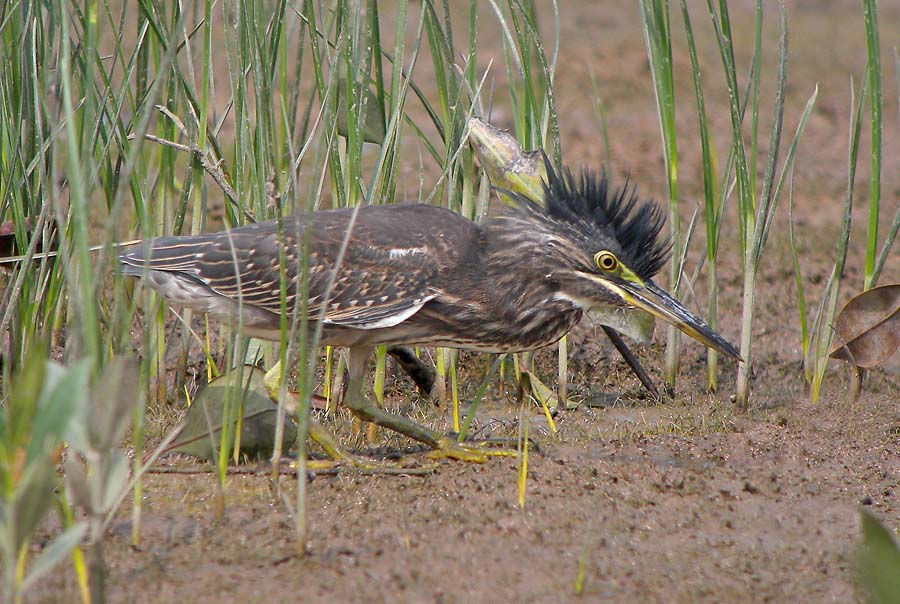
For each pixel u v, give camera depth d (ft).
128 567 25.63
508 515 29.32
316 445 35.14
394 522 28.68
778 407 40.22
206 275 32.83
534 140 39.60
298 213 32.78
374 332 33.68
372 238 33.47
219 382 33.22
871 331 39.75
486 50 84.07
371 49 34.88
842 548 28.45
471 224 34.96
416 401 41.01
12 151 34.14
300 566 26.02
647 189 64.49
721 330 47.75
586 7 98.78
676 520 29.81
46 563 20.45
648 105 77.92
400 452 34.86
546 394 40.29
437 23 38.04
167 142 35.37
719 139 73.15
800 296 41.63
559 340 38.63
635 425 38.04
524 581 25.80
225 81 69.46
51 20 34.60
